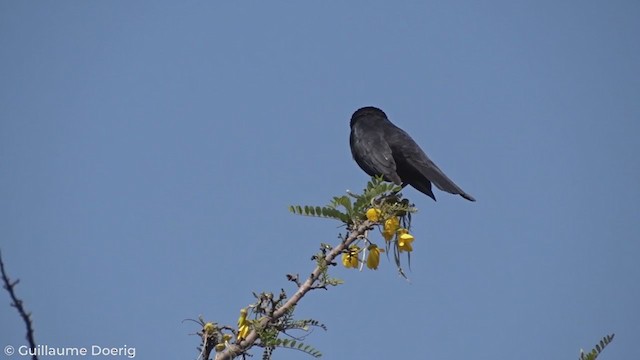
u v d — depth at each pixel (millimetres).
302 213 9797
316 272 8992
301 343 8703
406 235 9945
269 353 8625
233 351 8578
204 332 8734
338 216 9844
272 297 8836
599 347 8500
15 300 6652
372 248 9734
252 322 8758
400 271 9898
